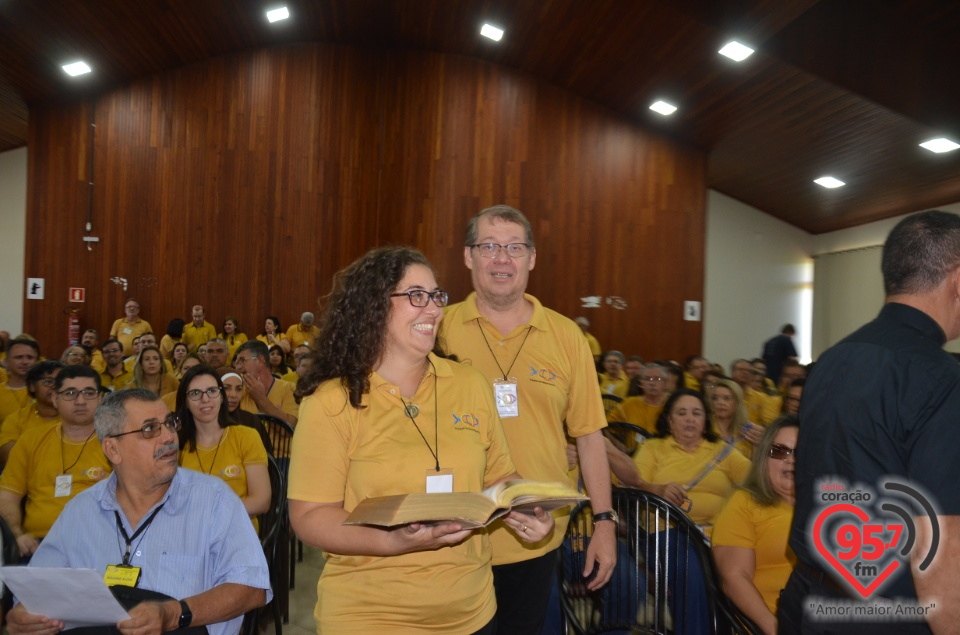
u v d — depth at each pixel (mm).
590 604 2545
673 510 2471
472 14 9117
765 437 2373
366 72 10461
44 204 9898
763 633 2121
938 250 1464
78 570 1605
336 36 10273
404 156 10367
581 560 2566
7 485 3018
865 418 1419
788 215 12711
